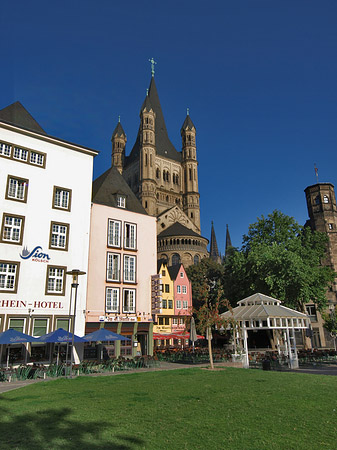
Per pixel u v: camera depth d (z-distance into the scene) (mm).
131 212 34438
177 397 12570
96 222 31703
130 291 32500
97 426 8953
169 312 58469
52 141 29188
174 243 85375
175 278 61281
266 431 8500
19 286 25078
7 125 26844
